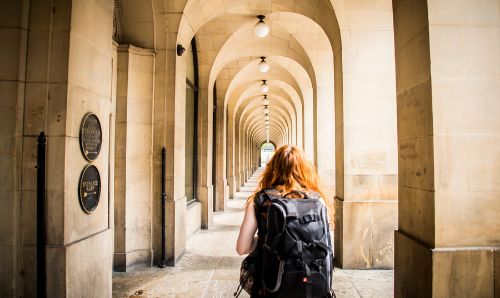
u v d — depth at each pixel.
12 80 2.83
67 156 2.87
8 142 2.81
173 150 5.57
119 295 4.30
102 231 3.38
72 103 2.94
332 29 6.09
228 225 9.16
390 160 5.63
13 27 2.86
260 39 9.12
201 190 8.70
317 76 9.12
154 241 5.52
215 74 9.26
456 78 2.83
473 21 2.87
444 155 2.78
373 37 5.67
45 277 2.76
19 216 2.84
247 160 26.08
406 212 3.26
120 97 5.29
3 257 2.79
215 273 5.17
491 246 2.76
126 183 5.29
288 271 1.63
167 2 5.52
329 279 1.68
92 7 3.24
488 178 2.78
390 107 5.67
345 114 5.66
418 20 3.01
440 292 2.68
